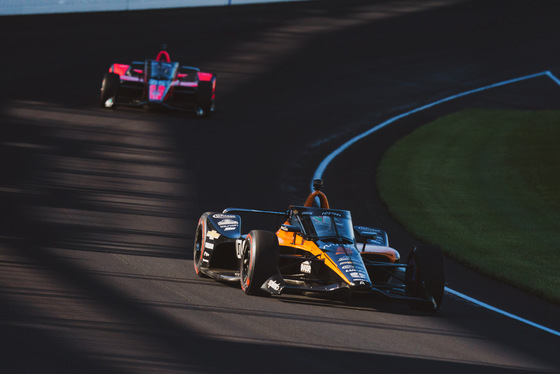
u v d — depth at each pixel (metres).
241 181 63.94
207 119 87.25
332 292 31.91
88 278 33.41
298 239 35.72
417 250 35.09
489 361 27.03
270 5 174.38
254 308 30.91
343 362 24.83
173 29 142.62
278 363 24.03
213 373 22.56
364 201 63.53
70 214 47.25
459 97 115.88
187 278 35.66
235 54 127.69
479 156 83.19
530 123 100.38
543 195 69.94
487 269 45.53
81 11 151.62
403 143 87.31
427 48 144.75
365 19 164.75
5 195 50.28
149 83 85.75
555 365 27.73
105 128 76.81
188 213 51.59
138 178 59.88
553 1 190.38
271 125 88.31
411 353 26.78
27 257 36.19
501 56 143.38
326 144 83.19
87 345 24.03
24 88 93.50
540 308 38.78
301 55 131.25
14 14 143.38
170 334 26.09
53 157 63.38
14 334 24.47
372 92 113.19
